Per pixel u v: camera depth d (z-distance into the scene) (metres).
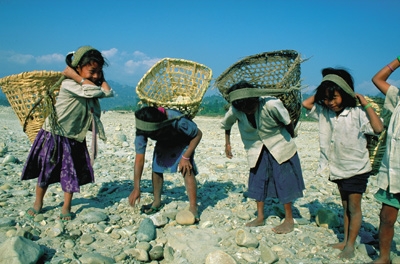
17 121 19.53
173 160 4.90
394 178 3.38
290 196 4.46
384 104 3.63
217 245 4.16
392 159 3.40
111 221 4.78
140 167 4.54
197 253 3.99
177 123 4.48
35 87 4.48
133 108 49.53
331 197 6.32
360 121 3.73
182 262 3.85
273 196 4.62
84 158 4.87
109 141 12.21
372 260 3.91
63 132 4.60
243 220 4.93
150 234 4.37
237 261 3.85
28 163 4.73
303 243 4.29
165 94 5.47
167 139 4.77
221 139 14.49
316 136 16.45
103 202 5.59
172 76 5.54
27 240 3.69
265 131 4.37
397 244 4.48
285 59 4.68
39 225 4.56
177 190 6.35
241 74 4.88
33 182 6.55
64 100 4.47
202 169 8.37
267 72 4.81
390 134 3.47
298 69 4.43
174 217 4.93
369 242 4.51
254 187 4.63
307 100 4.13
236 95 4.03
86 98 4.59
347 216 4.12
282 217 5.13
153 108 4.35
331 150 3.98
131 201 4.54
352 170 3.83
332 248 4.14
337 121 3.88
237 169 8.48
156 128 4.36
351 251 3.93
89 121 4.71
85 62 4.34
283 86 4.31
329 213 4.84
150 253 3.98
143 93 5.01
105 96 4.56
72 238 4.29
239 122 4.54
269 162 4.56
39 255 3.64
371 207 5.87
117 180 7.02
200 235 4.37
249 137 4.53
